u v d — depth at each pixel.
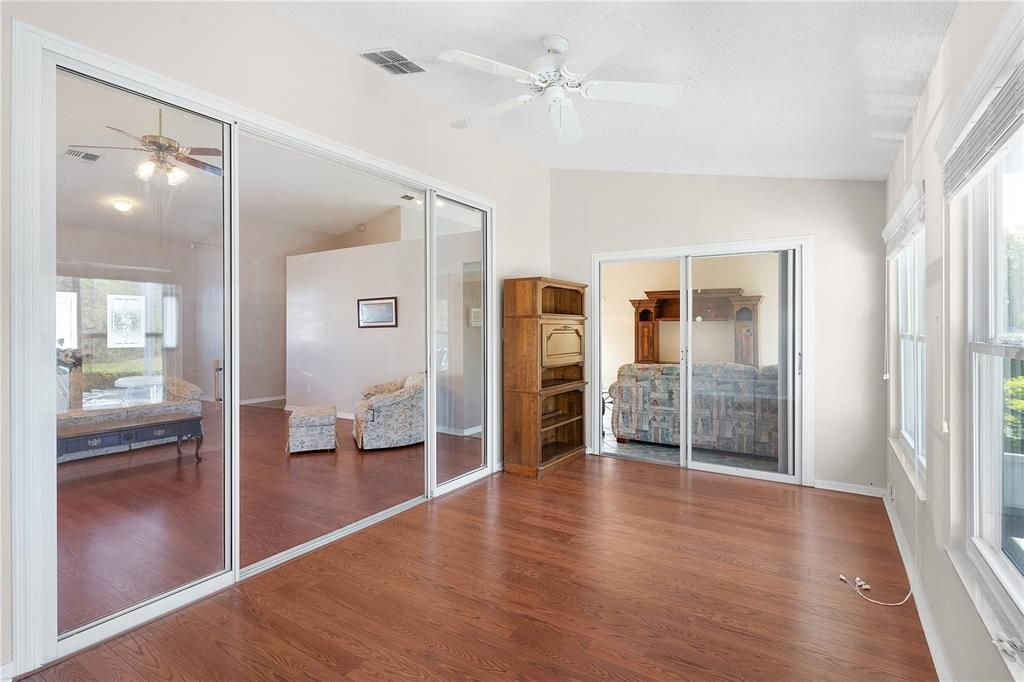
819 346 4.13
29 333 1.92
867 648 2.05
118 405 2.23
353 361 6.38
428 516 3.53
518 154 4.93
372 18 2.75
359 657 2.01
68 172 2.05
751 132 3.28
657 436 5.09
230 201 2.62
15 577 1.89
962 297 1.82
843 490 4.05
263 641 2.11
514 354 4.60
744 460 4.51
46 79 1.96
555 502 3.82
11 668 1.87
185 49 2.40
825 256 4.11
